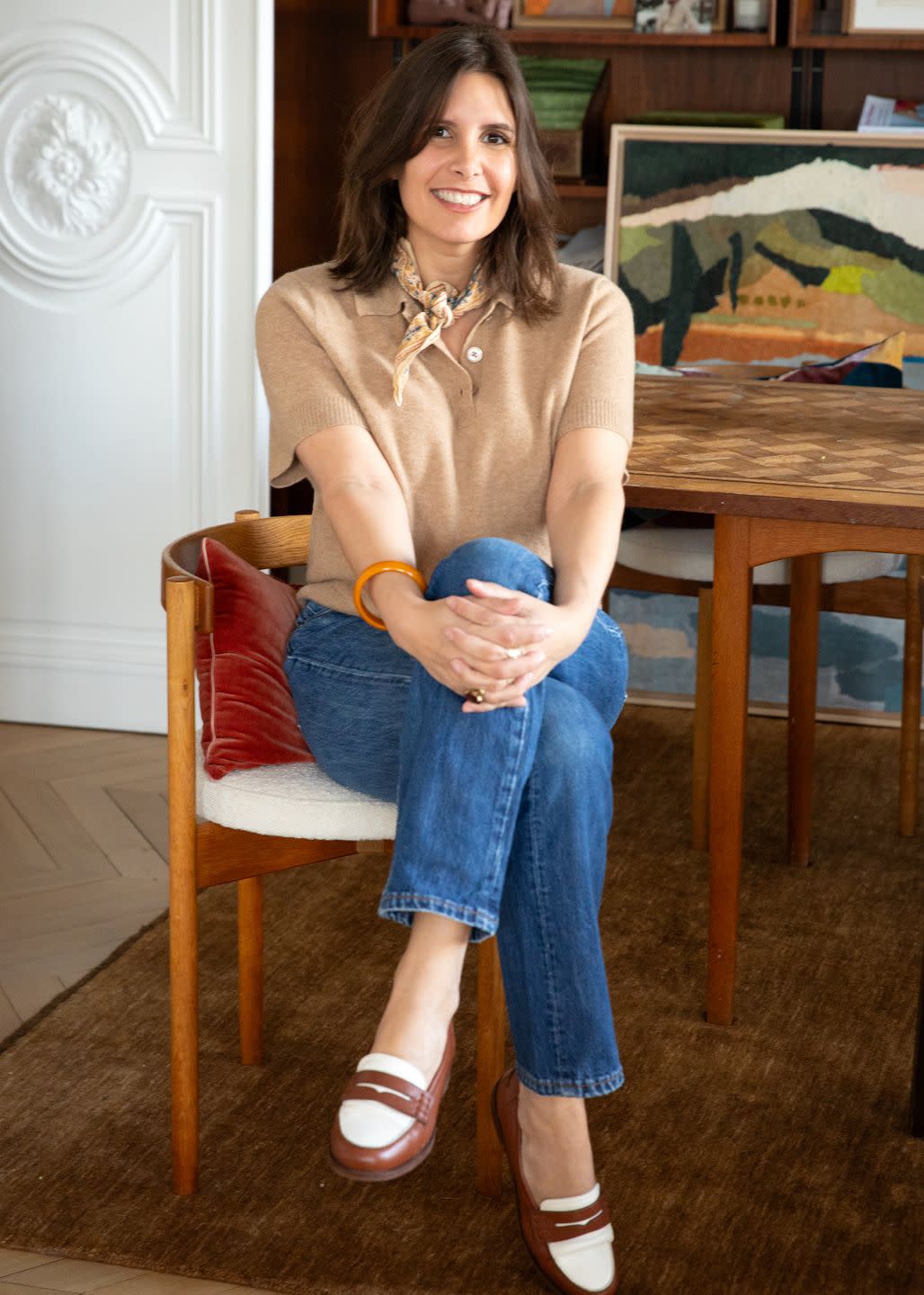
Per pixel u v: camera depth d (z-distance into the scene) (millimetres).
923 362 3971
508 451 2057
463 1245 2025
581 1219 1881
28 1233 2029
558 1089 1825
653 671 4223
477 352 2072
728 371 4098
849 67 4359
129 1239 2020
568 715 1821
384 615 1848
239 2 3473
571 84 4344
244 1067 2447
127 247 3639
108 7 3521
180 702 1990
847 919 3014
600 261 4285
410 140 2008
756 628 4121
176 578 1994
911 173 3996
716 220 4109
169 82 3539
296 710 2125
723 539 2426
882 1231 2068
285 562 2371
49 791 3508
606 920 2982
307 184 4422
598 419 2033
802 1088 2418
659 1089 2406
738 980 2764
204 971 2750
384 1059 1688
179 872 2021
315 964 2789
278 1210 2090
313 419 2029
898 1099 2395
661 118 4199
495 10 4379
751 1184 2164
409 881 1729
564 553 1936
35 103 3607
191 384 3693
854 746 3947
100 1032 2543
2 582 3883
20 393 3768
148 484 3764
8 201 3670
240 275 3609
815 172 4051
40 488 3812
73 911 2961
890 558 3189
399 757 1917
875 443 2645
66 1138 2246
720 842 2535
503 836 1745
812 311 4051
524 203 2062
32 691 3922
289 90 4180
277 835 2055
